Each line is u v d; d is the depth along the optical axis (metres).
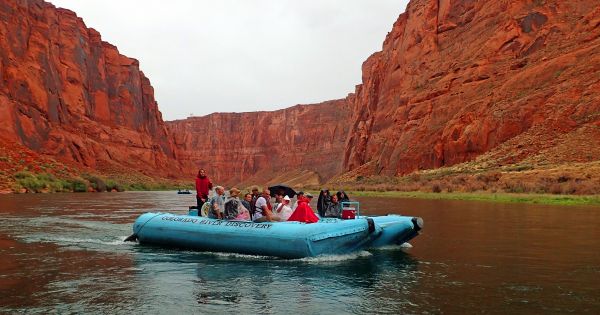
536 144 56.84
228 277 9.27
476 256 11.30
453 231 16.36
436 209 27.39
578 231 16.14
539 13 80.38
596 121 54.03
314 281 8.85
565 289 8.00
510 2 86.69
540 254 11.46
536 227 17.47
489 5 91.88
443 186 51.91
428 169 75.88
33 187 56.28
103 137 118.94
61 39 119.88
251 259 11.27
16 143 75.88
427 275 9.23
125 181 99.44
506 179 46.97
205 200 14.70
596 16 70.31
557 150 52.50
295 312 6.86
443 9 103.38
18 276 9.35
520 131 63.12
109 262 10.95
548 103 61.47
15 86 88.44
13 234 16.05
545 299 7.38
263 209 12.20
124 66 149.25
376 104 127.00
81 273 9.66
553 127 57.94
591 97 57.41
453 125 74.69
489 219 20.78
